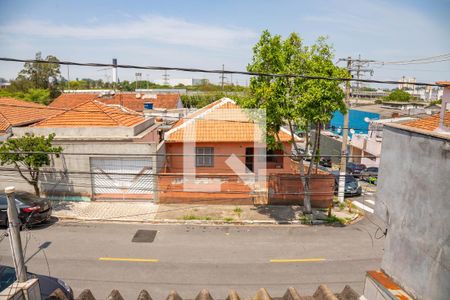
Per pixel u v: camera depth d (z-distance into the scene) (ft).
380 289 13.26
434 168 11.11
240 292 33.83
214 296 33.12
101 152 56.59
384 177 14.11
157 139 71.36
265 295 16.17
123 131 57.21
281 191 59.67
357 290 34.58
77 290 33.50
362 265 39.83
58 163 56.95
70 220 51.44
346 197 69.05
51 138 51.96
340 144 103.40
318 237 48.01
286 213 56.49
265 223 52.75
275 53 45.73
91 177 57.52
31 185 57.77
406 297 12.26
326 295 15.88
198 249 43.24
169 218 53.01
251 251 43.04
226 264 39.45
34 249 41.91
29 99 146.20
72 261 39.19
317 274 37.60
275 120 48.26
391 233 13.51
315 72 45.52
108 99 121.39
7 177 57.57
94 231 47.85
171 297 16.83
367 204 64.34
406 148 12.64
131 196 58.49
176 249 43.06
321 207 60.29
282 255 42.09
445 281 10.53
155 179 57.72
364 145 98.43
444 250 10.59
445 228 10.57
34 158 49.47
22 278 15.19
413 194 12.18
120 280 35.50
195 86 261.65
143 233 47.70
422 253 11.64
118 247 43.14
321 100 45.16
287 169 69.62
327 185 59.82
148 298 17.07
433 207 11.14
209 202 59.06
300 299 15.60
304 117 46.85
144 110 103.45
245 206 59.21
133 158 57.06
